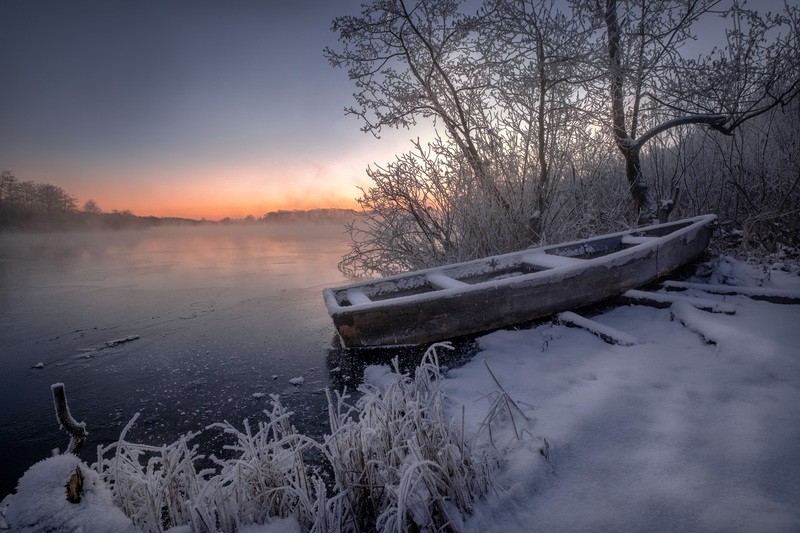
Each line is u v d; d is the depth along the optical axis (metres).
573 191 7.20
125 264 15.81
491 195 6.62
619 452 2.05
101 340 5.58
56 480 1.57
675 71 6.69
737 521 1.54
